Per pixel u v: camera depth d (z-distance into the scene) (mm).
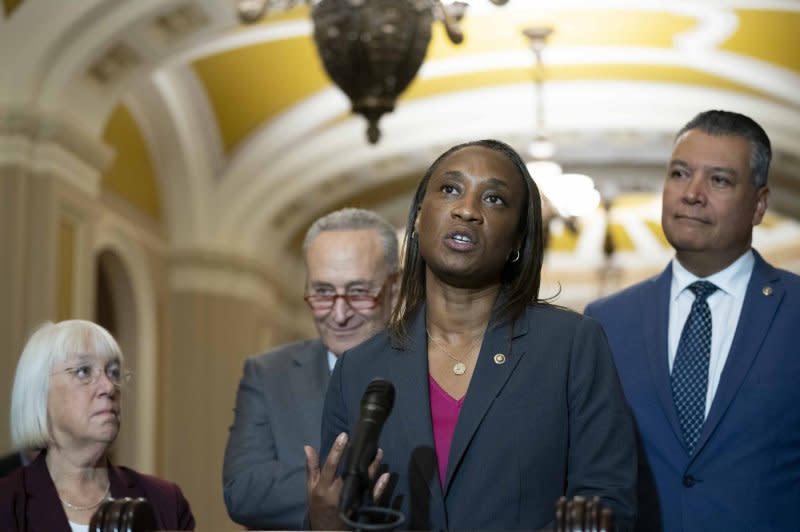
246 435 4125
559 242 21688
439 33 12453
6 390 9711
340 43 7277
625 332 3871
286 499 3873
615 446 2840
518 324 2934
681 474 3623
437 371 2947
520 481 2781
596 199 11430
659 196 19656
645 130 14289
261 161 14070
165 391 14023
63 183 10312
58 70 10195
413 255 3074
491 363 2883
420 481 2803
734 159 3744
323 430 3055
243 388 4246
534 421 2822
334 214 4289
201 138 13773
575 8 11914
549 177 11375
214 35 10930
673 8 11734
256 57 12625
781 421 3592
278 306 16703
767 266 3842
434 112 14094
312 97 13414
